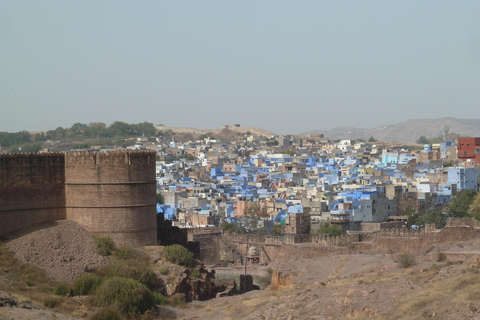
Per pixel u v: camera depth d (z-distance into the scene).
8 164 79.69
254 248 121.62
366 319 57.12
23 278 72.19
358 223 163.75
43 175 81.44
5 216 79.31
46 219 81.38
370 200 170.00
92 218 81.50
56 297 69.06
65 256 76.50
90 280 73.25
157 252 81.56
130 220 82.06
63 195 82.50
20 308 63.41
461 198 178.00
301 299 66.69
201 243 127.38
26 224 80.38
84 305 69.62
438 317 53.81
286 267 87.50
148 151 83.56
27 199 80.50
